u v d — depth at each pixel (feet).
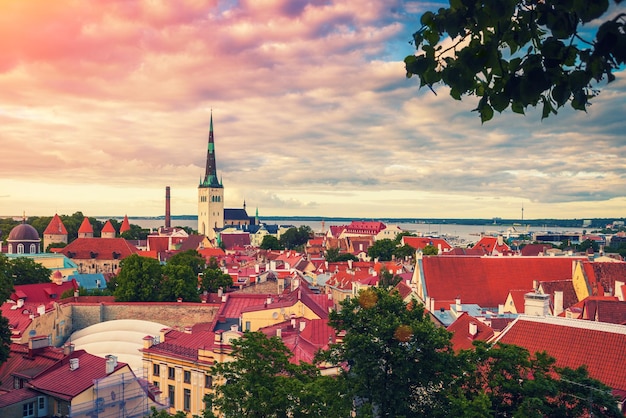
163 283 431.84
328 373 214.69
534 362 146.72
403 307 146.51
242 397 142.61
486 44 31.86
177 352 254.68
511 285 393.91
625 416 130.62
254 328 299.17
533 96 31.65
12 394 197.36
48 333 357.00
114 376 198.08
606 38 27.89
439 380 136.67
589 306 255.50
